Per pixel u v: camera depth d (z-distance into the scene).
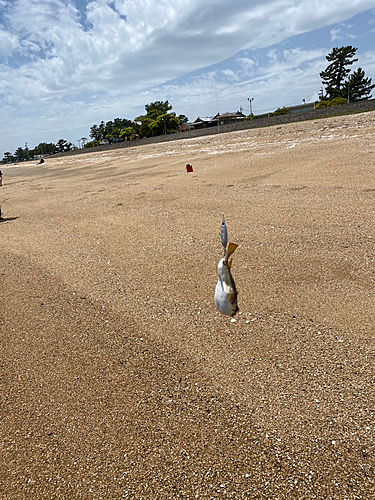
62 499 3.08
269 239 7.74
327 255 6.68
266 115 72.88
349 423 3.40
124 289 6.50
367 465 3.03
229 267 2.58
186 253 7.71
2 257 9.05
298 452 3.21
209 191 12.60
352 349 4.32
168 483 3.08
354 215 8.32
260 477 3.04
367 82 65.75
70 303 6.25
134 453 3.38
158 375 4.32
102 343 5.04
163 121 73.06
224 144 26.22
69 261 8.20
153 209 11.52
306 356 4.31
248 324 5.04
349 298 5.32
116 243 8.98
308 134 21.53
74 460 3.40
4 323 5.84
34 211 14.38
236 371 4.23
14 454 3.54
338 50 67.25
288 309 5.26
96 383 4.31
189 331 5.06
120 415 3.82
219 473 3.11
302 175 12.73
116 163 31.06
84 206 13.69
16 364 4.83
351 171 12.03
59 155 76.12
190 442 3.42
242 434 3.44
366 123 20.67
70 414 3.92
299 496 2.87
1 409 4.10
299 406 3.66
